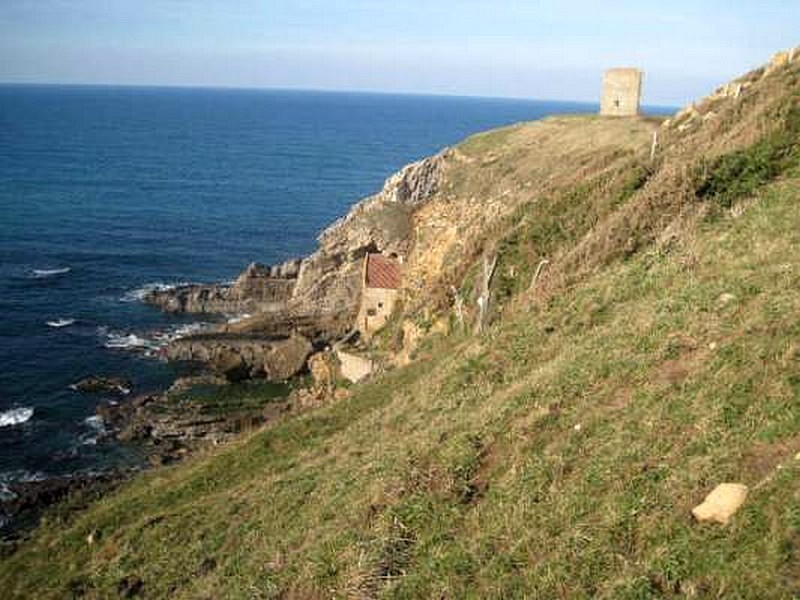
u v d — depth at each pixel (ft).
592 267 93.45
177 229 386.32
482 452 56.18
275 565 57.82
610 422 50.55
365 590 47.16
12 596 79.05
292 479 77.82
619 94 261.24
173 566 69.10
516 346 78.89
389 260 205.46
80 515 102.83
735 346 50.16
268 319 225.15
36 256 313.73
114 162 629.51
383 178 618.03
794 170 82.69
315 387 179.93
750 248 66.85
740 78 147.84
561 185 155.94
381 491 56.90
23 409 172.14
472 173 243.19
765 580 31.76
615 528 40.32
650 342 57.77
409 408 82.58
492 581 42.11
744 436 41.65
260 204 473.26
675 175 95.71
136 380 191.62
